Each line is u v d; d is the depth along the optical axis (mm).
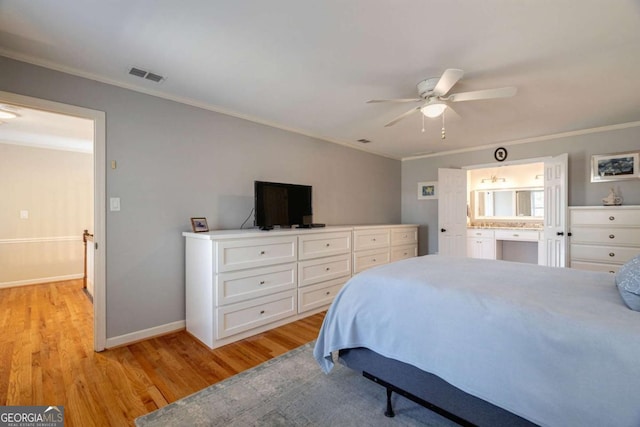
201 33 1815
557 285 1618
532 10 1598
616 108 3109
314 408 1694
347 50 2002
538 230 5035
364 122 3588
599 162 3832
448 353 1384
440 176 5062
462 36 1837
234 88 2619
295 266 3088
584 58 2094
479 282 1674
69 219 4961
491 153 4793
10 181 4465
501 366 1231
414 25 1731
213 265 2445
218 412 1657
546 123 3637
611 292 1484
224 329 2512
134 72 2320
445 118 3412
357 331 1755
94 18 1668
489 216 6074
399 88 2617
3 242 4402
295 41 1899
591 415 1022
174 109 2812
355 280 1896
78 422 1575
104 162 2422
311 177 4152
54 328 2842
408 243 4910
